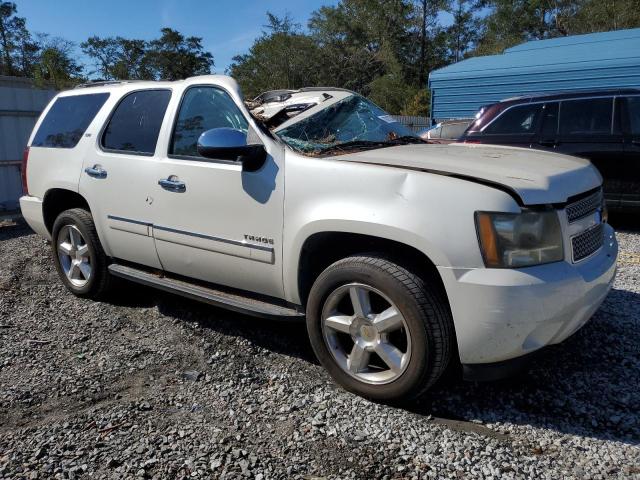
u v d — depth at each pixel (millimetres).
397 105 38375
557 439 2688
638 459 2516
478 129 8031
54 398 3111
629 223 7895
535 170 2969
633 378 3262
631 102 7027
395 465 2479
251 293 3617
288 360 3572
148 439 2674
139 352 3688
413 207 2766
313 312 3148
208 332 4000
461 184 2732
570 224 2865
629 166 6977
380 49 42781
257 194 3318
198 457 2535
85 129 4574
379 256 2943
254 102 4926
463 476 2404
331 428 2770
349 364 3078
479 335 2674
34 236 7395
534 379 3260
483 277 2623
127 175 4070
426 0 44062
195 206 3643
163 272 4148
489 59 15016
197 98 3859
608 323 4031
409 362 2816
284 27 35625
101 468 2463
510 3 41938
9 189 9195
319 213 3029
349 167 3002
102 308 4535
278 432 2746
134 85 4383
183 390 3182
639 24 28719
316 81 38188
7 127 9477
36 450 2586
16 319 4285
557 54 13617
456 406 2998
